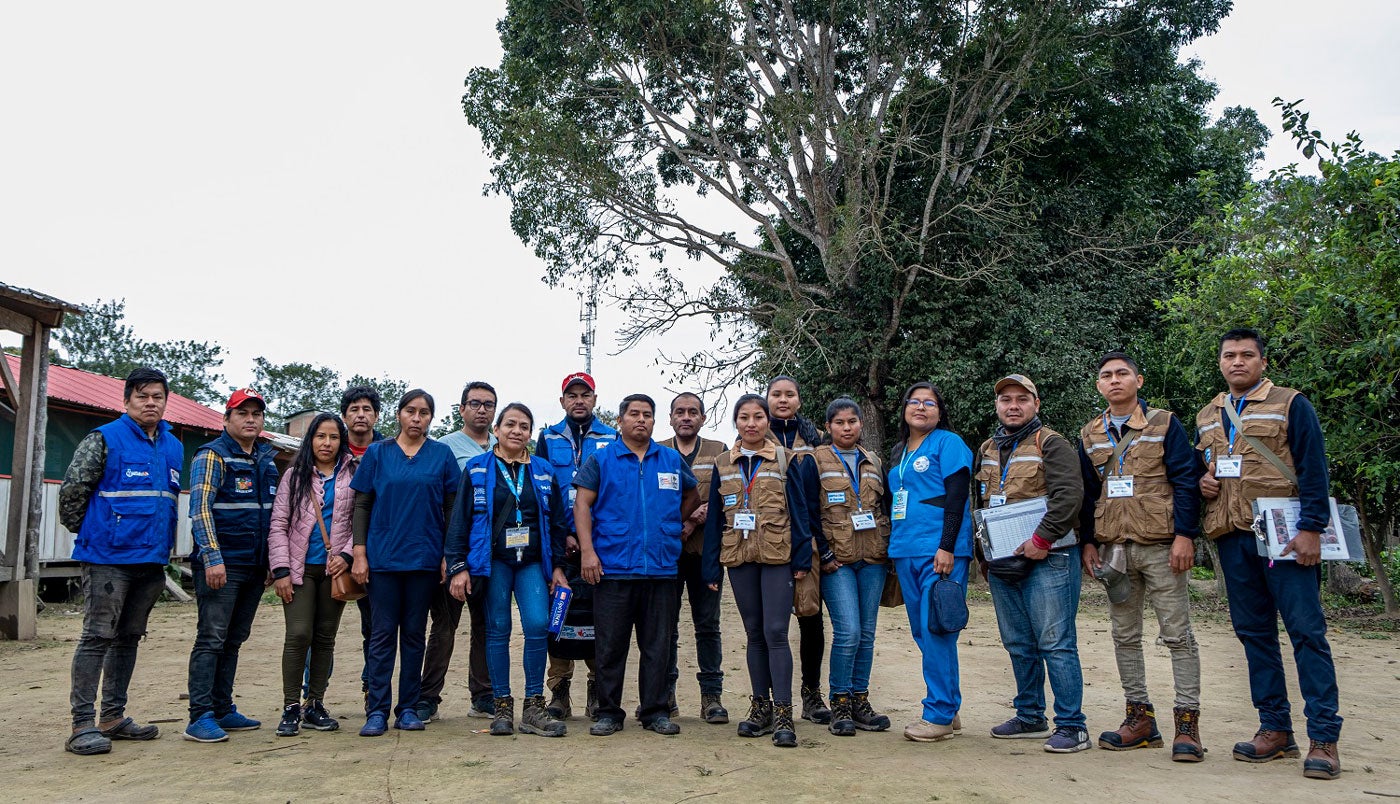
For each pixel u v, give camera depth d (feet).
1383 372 31.42
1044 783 12.87
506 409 17.28
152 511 15.93
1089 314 57.11
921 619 16.39
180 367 168.14
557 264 61.93
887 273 55.26
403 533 16.57
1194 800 12.01
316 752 14.80
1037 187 60.75
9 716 18.78
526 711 16.52
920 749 15.15
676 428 19.24
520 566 16.99
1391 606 36.91
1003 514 15.85
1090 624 36.29
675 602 17.60
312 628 16.81
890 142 58.29
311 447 17.11
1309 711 13.58
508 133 56.34
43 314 34.06
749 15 56.70
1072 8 55.98
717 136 60.18
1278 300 33.99
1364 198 32.27
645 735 16.24
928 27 56.18
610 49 55.93
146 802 12.10
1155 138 63.52
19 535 33.32
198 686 15.96
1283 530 13.67
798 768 13.71
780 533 16.15
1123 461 15.39
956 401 54.75
